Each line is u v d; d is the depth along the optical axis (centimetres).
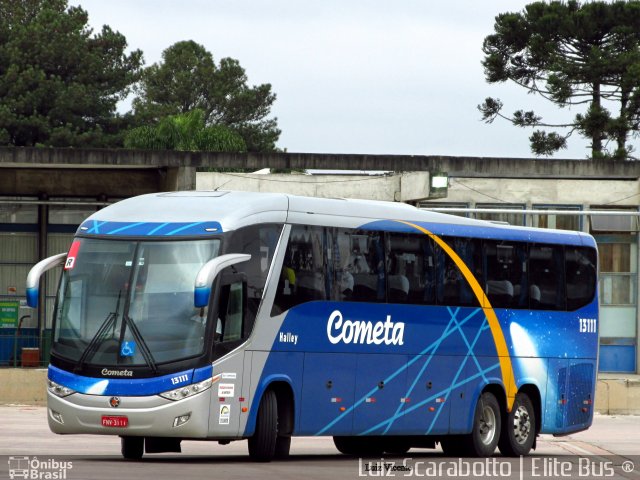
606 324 9025
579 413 4738
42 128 14225
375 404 3897
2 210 7781
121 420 3297
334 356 3744
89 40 15750
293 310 3603
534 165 8412
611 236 8906
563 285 4662
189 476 2955
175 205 3525
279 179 8419
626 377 8700
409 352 4019
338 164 7744
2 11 15650
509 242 4444
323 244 3731
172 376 3297
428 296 4097
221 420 3366
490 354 4334
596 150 13688
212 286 3366
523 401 4478
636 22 13825
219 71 18275
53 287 7819
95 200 7881
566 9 14100
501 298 4394
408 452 4659
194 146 12506
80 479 2814
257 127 18300
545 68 14150
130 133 12688
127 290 3378
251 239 3488
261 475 3073
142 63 15900
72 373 3356
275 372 3541
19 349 7412
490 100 14312
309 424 3675
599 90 13988
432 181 7669
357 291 3831
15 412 6009
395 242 3994
